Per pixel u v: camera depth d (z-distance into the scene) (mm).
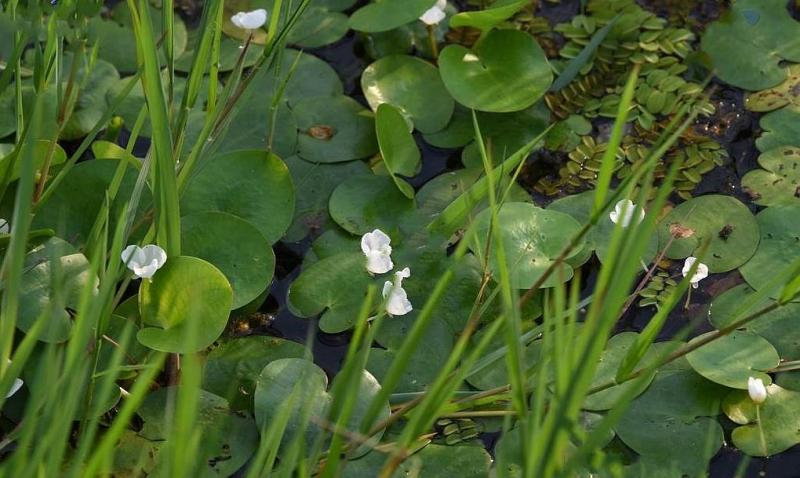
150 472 1379
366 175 1523
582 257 1478
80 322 1268
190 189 1479
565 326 1447
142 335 1397
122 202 1460
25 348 1269
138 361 1417
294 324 1460
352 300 1454
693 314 1467
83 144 1417
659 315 1323
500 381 1423
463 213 1475
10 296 1266
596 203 1292
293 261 1491
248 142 1539
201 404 1403
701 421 1413
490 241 1460
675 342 1286
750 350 1431
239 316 1460
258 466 1277
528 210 1486
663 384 1428
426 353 1433
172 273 1406
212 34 1419
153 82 1337
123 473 1379
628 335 1449
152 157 1398
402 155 1526
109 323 1414
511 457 1396
